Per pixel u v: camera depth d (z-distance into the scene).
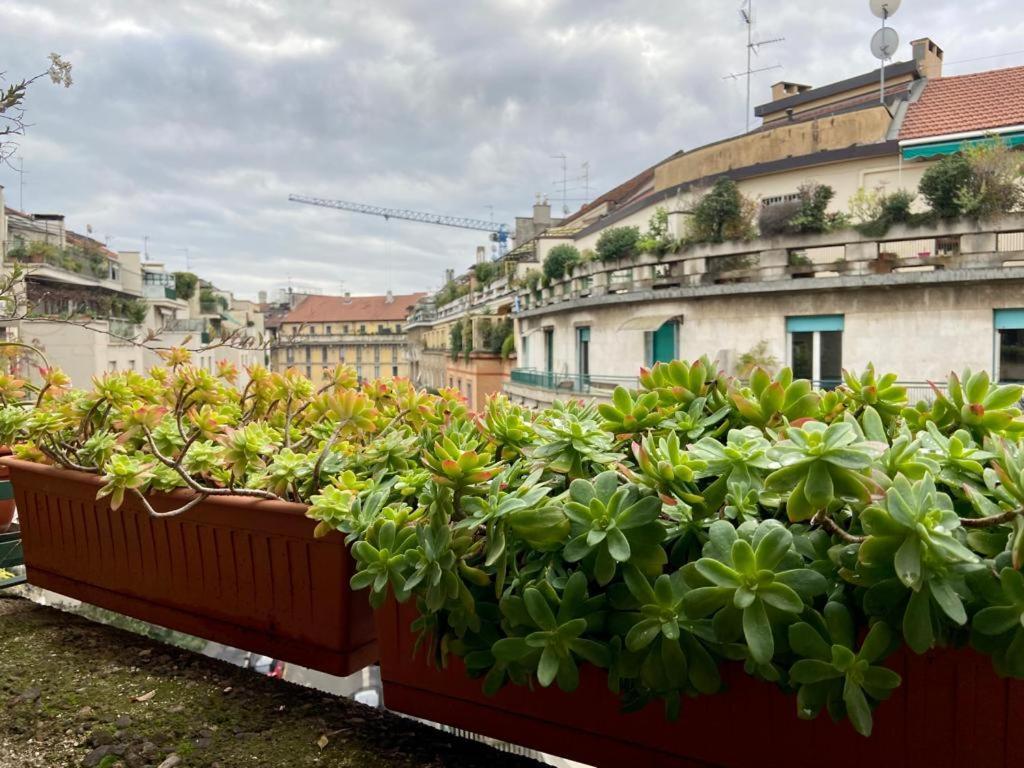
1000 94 22.45
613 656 1.21
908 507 0.98
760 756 1.21
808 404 1.38
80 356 26.84
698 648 1.13
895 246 19.41
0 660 2.12
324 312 93.75
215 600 1.99
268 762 1.57
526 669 1.29
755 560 1.05
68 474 2.30
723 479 1.19
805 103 31.97
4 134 2.57
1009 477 0.99
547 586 1.23
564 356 26.17
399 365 90.19
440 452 1.29
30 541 2.52
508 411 1.77
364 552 1.45
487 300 45.88
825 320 17.27
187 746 1.64
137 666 2.07
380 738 1.67
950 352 15.70
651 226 22.69
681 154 27.89
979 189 15.93
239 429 2.00
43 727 1.74
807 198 18.42
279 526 1.81
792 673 1.04
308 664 1.82
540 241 36.75
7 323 3.26
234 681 1.98
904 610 1.03
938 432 1.25
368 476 1.85
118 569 2.25
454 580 1.29
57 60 2.64
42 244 29.11
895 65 28.88
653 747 1.30
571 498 1.24
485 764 1.55
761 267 18.80
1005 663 0.98
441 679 1.54
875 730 1.12
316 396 2.44
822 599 1.14
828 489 1.04
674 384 1.54
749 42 31.08
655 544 1.17
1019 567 0.96
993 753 1.05
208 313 61.03
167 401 2.48
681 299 19.84
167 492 2.04
